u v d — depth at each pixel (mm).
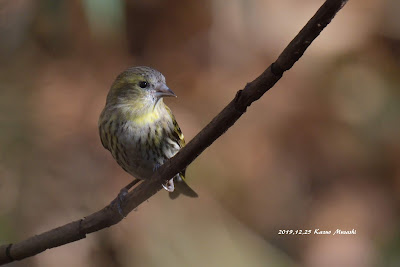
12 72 10352
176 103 11562
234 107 4785
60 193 9344
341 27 12414
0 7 10594
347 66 12398
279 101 12148
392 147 12023
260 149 11703
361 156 12016
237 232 10430
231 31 12258
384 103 12234
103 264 9484
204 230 10078
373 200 11781
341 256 11133
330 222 11438
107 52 11539
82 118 10539
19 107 9812
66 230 5793
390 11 12398
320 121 12102
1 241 8578
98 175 9844
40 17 10539
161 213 9898
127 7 12266
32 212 9008
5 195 8930
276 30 12086
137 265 9477
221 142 11539
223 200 10969
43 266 9141
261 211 11211
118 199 5805
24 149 9359
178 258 9602
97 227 5785
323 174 11930
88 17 8359
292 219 11477
